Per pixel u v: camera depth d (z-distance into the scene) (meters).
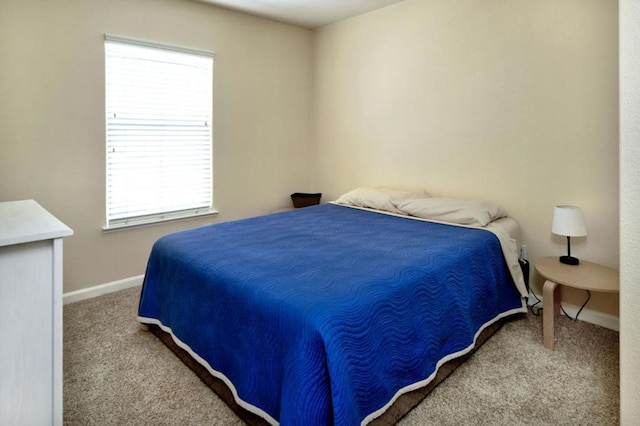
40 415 1.10
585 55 2.33
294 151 4.11
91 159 2.78
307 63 4.11
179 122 3.22
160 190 3.17
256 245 2.10
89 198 2.80
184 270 1.94
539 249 2.64
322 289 1.48
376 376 1.41
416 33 3.20
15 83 2.43
